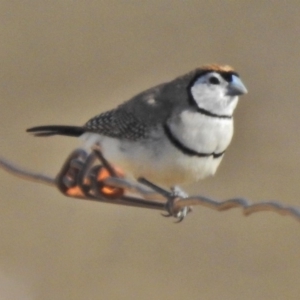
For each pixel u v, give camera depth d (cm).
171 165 833
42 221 1337
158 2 1702
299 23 1609
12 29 1694
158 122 834
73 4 1731
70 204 1360
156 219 1316
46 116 1516
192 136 827
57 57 1633
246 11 1655
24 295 1200
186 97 842
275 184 1351
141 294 1196
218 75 843
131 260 1259
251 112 1473
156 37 1633
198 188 1355
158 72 1562
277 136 1436
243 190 1346
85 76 1584
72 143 1442
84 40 1658
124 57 1605
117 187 803
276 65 1548
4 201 1376
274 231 1292
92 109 1513
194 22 1648
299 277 1220
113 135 857
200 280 1223
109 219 1329
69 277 1232
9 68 1622
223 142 842
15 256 1273
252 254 1262
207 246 1277
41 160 1429
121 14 1695
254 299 1193
